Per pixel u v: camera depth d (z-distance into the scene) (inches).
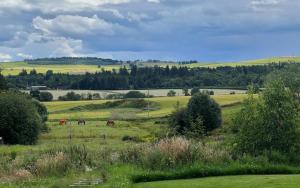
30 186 845.8
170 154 987.9
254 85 1192.2
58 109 7239.2
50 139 3831.2
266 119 1098.1
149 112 6510.8
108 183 822.5
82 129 4394.7
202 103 3929.6
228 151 1063.6
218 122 3949.3
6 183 910.4
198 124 1398.9
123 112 6712.6
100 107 7401.6
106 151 1174.3
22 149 1820.9
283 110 1097.4
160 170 944.3
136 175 902.4
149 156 998.4
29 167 1081.4
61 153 1080.2
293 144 1077.8
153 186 810.8
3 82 5359.3
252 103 1138.0
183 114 3890.3
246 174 948.0
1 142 3496.6
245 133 1107.9
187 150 999.6
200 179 880.9
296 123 1093.1
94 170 986.1
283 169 965.2
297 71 3799.2
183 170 927.0
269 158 1026.7
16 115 3695.9
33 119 3769.7
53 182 868.0
